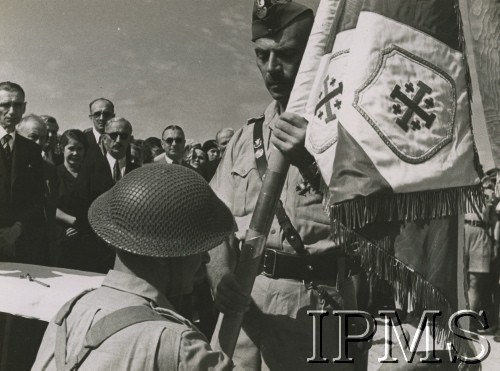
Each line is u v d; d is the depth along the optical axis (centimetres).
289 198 247
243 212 259
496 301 543
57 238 495
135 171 166
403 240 200
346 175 198
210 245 159
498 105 201
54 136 560
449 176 199
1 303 274
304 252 245
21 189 445
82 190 492
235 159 269
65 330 158
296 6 254
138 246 154
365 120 199
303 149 216
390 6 205
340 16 215
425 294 200
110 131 507
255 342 250
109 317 153
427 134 200
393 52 203
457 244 204
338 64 212
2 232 434
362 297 264
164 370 147
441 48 205
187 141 605
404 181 195
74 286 293
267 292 247
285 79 254
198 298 459
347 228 199
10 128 449
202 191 162
